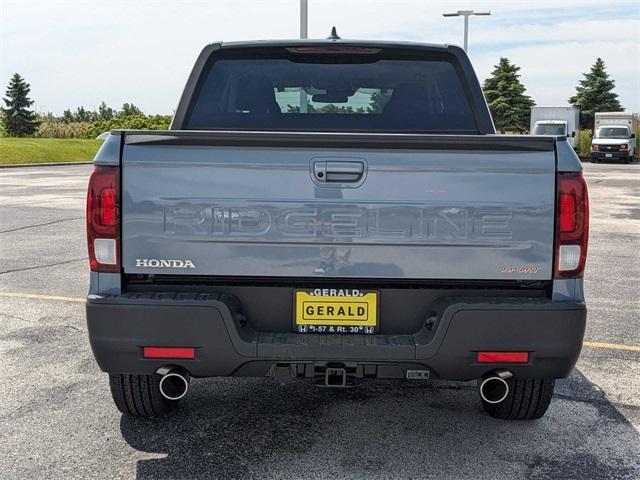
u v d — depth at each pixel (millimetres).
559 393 4738
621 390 4805
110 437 3979
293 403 4516
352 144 3311
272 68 4398
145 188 3338
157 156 3332
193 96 4391
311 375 3439
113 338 3342
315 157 3320
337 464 3656
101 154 3326
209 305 3305
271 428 4117
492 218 3336
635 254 10375
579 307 3346
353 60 4406
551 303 3338
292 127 4430
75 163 38656
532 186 3328
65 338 5906
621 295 7637
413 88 4445
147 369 3406
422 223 3340
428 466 3641
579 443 3949
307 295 3418
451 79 4445
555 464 3688
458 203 3330
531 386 3986
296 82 4410
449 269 3363
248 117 4426
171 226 3348
